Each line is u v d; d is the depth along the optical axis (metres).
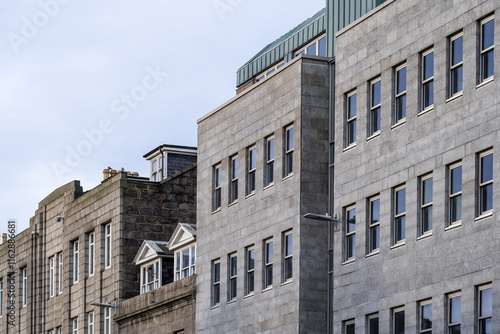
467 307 56.72
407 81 62.22
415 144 61.25
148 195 95.19
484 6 57.12
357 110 66.19
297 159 70.00
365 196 64.81
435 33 60.34
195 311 80.81
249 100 76.06
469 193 57.25
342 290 65.94
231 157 78.25
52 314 106.50
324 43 76.50
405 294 60.91
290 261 70.44
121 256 93.44
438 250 58.94
